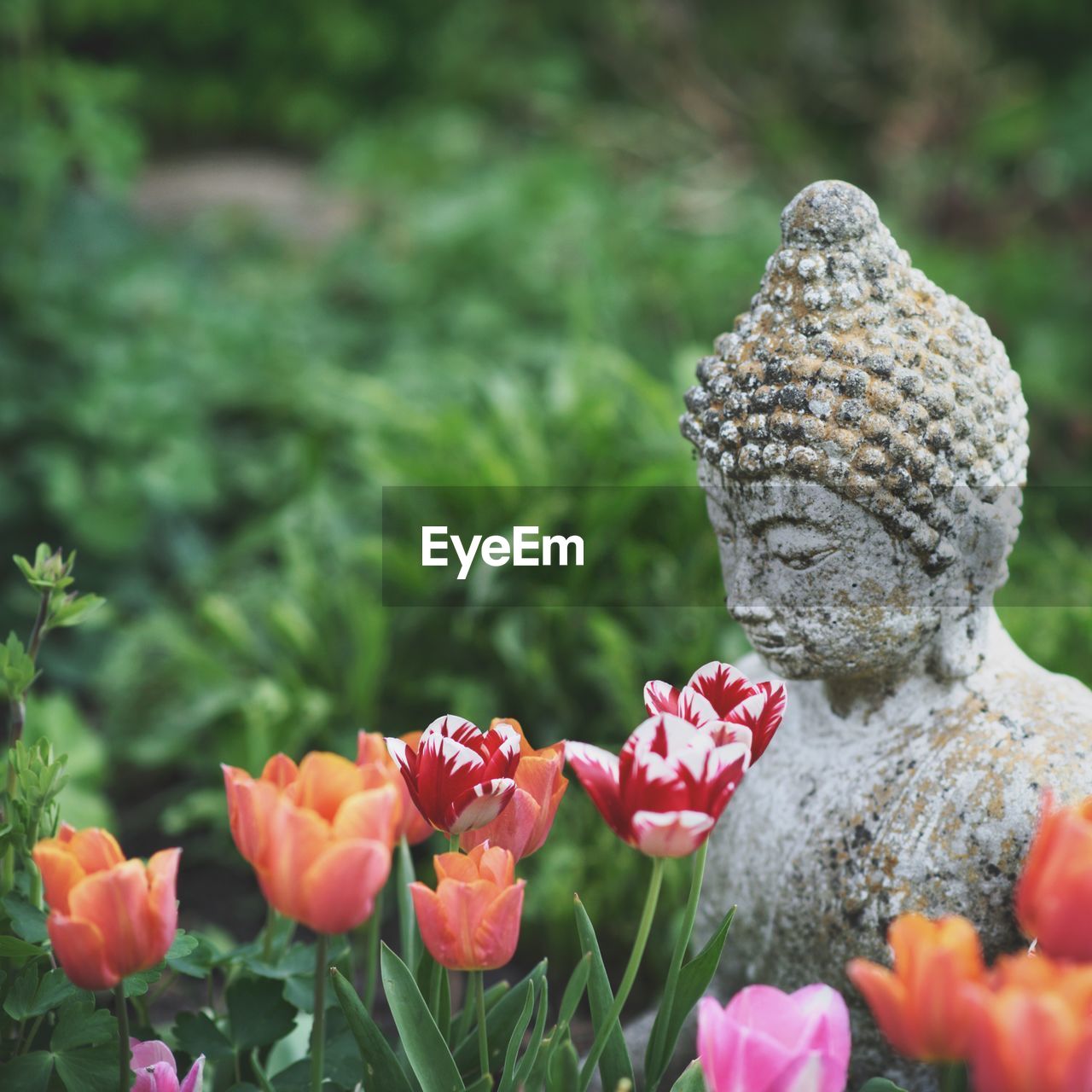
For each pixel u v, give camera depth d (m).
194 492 3.31
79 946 0.92
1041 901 0.88
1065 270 4.64
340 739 2.51
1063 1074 0.79
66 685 3.16
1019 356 4.16
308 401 3.54
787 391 1.13
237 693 2.59
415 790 1.03
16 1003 1.12
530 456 2.63
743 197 5.08
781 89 6.00
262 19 6.82
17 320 3.51
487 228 4.30
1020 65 6.05
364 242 4.61
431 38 6.89
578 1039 1.85
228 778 0.97
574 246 4.18
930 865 1.20
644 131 5.74
